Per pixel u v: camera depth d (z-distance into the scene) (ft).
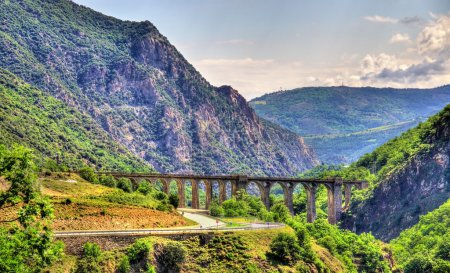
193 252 540.93
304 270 581.12
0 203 338.75
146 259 496.64
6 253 310.24
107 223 561.02
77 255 476.13
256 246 580.30
